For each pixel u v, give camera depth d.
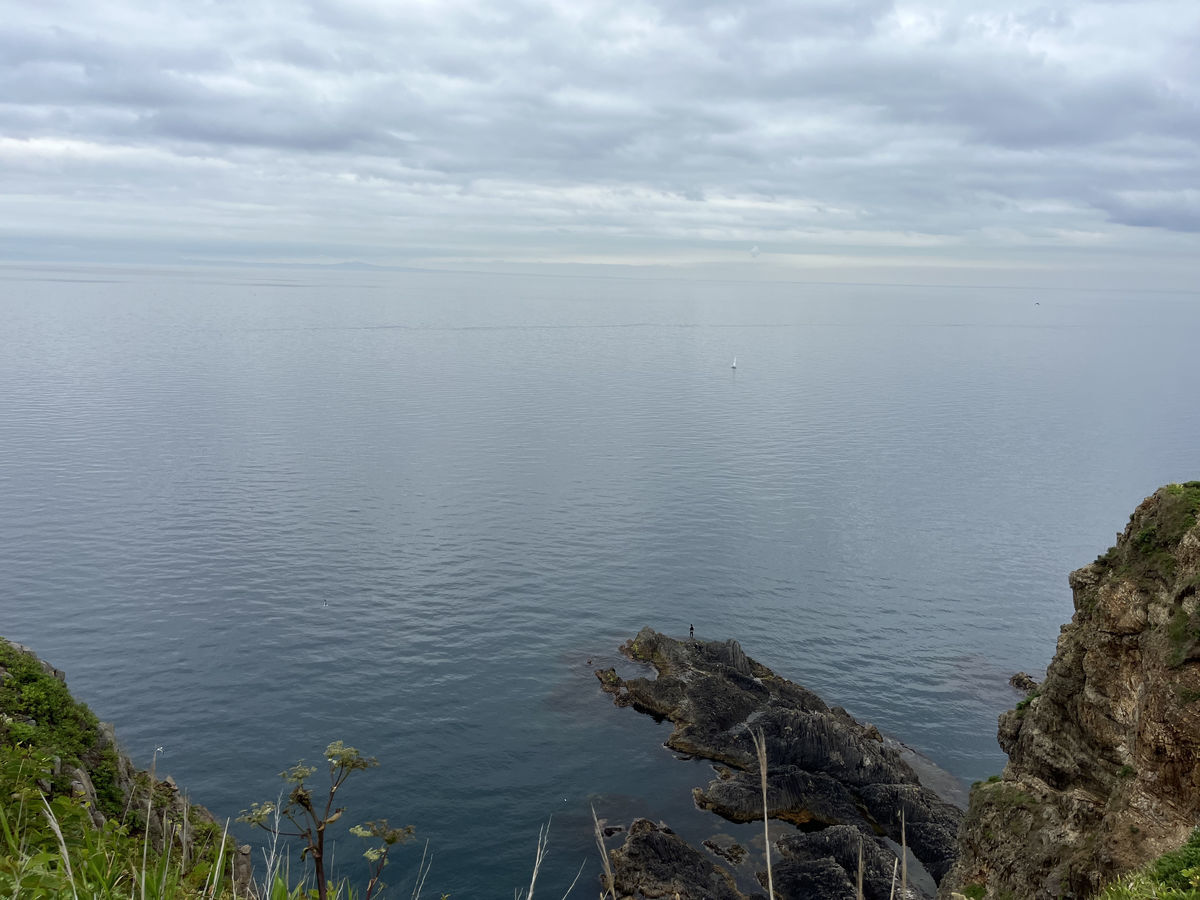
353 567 109.31
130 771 27.72
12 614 90.31
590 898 51.25
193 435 192.12
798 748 65.25
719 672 79.31
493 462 179.12
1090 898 24.80
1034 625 101.25
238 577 103.69
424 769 64.81
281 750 66.75
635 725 72.62
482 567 111.94
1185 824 24.36
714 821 59.47
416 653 85.44
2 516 123.31
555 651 87.50
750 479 170.75
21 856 9.36
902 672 86.81
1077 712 31.92
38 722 26.44
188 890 11.34
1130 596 29.88
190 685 76.75
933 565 122.31
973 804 34.94
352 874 52.00
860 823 58.41
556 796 62.19
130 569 104.69
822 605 104.62
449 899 50.16
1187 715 24.69
